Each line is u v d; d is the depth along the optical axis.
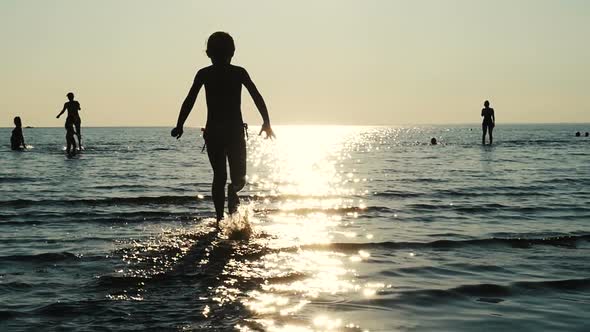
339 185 11.84
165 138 60.25
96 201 8.56
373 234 6.19
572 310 3.65
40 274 4.40
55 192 10.00
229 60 6.41
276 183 12.51
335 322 3.36
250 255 5.05
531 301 3.84
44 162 17.83
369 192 10.28
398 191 10.45
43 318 3.37
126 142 43.75
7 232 6.17
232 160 6.37
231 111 6.31
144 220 6.95
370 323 3.36
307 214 7.59
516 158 20.95
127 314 3.45
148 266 4.64
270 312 3.52
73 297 3.80
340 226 6.70
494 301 3.83
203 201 8.73
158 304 3.65
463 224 6.90
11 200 8.62
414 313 3.56
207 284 4.12
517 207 8.31
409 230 6.46
